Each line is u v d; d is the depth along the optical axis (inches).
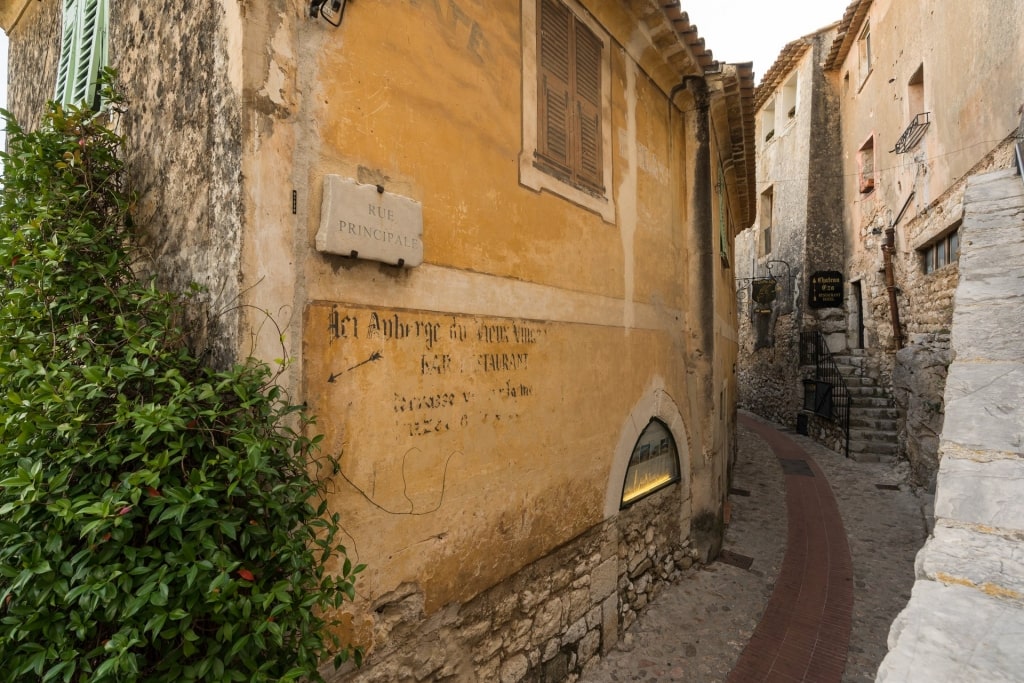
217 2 82.4
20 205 91.2
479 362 117.6
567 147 152.3
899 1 399.2
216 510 65.1
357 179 92.4
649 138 203.0
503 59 128.5
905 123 389.4
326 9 87.7
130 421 69.4
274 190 80.7
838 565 225.9
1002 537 66.8
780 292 622.5
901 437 395.9
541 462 136.3
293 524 72.5
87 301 82.7
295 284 83.0
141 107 101.0
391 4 100.1
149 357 73.9
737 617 183.3
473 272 116.7
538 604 135.0
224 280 78.2
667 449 211.8
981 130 270.7
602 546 162.4
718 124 260.7
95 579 59.1
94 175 96.7
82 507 63.4
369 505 92.6
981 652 50.5
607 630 162.7
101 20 120.3
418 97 104.7
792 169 604.7
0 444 69.4
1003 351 110.4
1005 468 78.9
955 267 305.3
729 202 368.8
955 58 302.2
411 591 100.4
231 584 61.2
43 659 60.4
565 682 143.3
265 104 80.1
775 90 673.6
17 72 172.4
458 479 111.3
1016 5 235.3
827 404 475.5
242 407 69.2
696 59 207.8
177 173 90.1
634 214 188.7
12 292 81.0
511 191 129.2
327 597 72.0
